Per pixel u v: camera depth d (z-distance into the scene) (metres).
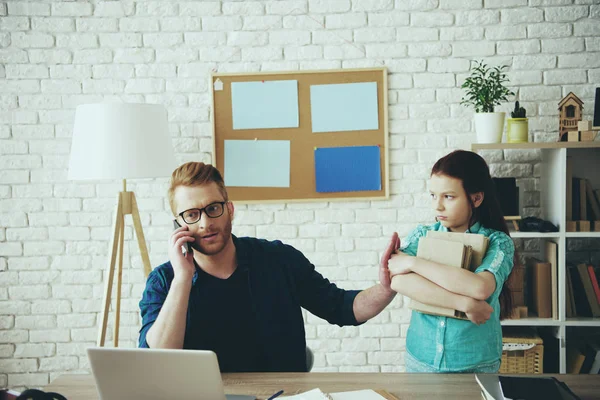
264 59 3.15
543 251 3.00
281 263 1.89
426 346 1.81
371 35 3.12
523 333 2.85
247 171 3.18
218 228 1.67
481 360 1.75
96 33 3.15
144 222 3.19
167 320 1.61
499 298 1.93
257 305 1.79
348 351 3.21
